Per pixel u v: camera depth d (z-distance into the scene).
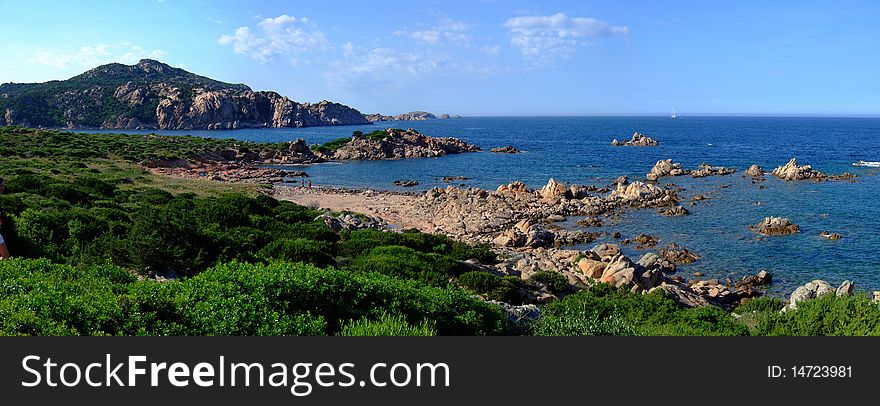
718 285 33.50
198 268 20.55
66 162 68.50
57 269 14.22
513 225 51.44
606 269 31.53
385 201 63.94
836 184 74.50
